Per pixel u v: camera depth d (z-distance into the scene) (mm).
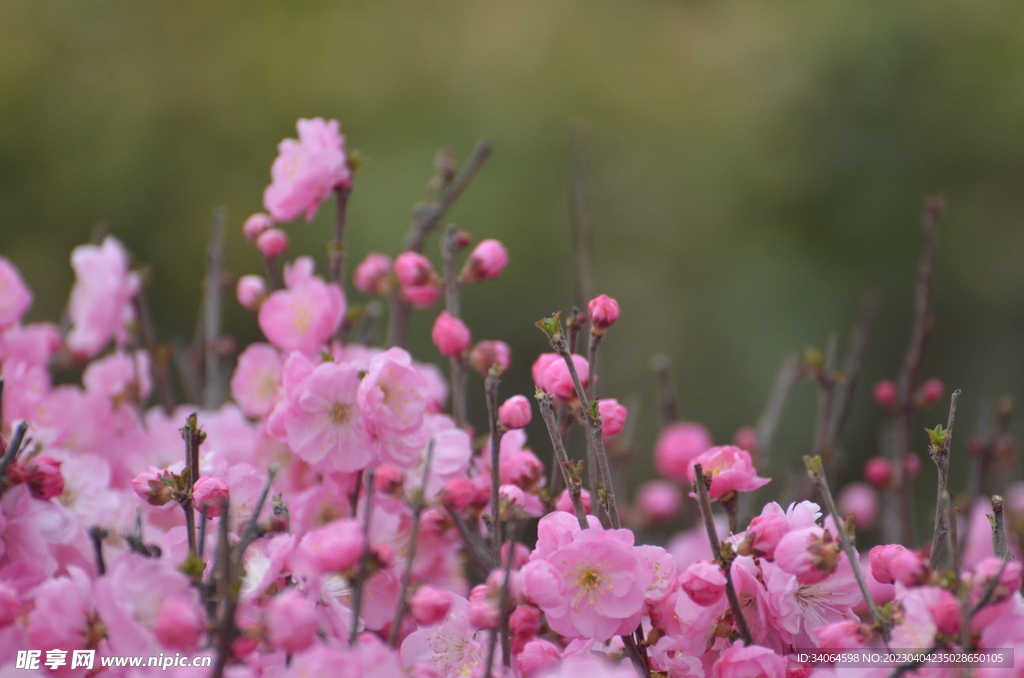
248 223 1164
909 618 1014
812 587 1037
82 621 1020
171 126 3273
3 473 1036
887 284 3252
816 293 3230
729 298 3287
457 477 1090
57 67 3264
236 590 995
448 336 1115
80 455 1119
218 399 1235
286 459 1127
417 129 3242
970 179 3344
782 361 3125
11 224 3092
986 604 1003
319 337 1109
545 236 3117
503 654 1039
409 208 2980
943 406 2803
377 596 1075
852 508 1370
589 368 1068
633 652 1041
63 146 3195
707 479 1029
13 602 1018
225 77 3332
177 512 1102
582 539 1032
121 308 1205
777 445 2936
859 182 3355
